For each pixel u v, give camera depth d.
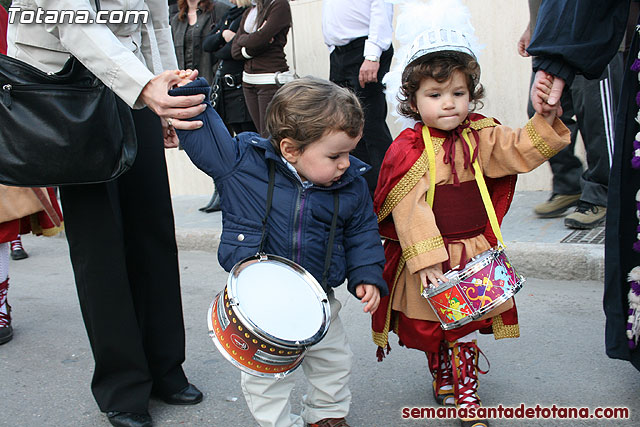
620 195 2.53
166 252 2.79
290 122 2.14
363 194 2.42
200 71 6.28
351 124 2.14
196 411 2.88
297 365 2.21
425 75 2.46
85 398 3.08
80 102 2.35
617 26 2.49
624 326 2.58
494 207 2.70
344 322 3.77
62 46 2.46
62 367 3.45
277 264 2.25
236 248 2.30
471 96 2.59
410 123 2.82
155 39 2.84
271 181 2.28
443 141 2.56
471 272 2.42
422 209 2.48
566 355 3.16
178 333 2.88
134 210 2.71
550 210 4.91
